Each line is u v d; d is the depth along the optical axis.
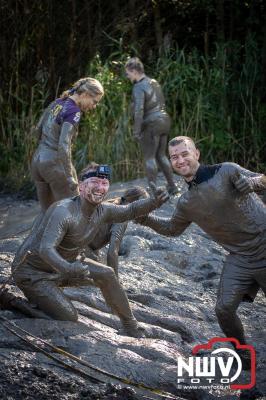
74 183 8.93
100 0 17.61
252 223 6.71
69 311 6.89
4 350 6.27
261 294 9.22
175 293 8.53
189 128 16.09
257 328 8.02
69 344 6.52
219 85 16.61
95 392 5.91
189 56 16.86
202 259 9.92
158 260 9.60
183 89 16.41
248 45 17.06
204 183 6.61
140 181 14.70
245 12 18.03
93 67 16.89
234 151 16.28
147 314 7.61
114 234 7.52
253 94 16.91
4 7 16.83
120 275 8.78
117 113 15.91
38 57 17.02
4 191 15.26
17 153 16.27
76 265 6.36
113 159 15.55
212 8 17.70
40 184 9.31
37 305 7.00
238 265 6.84
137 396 5.97
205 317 8.12
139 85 12.96
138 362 6.45
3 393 5.71
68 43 17.09
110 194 13.51
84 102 9.01
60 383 5.94
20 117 16.86
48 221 6.56
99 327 7.02
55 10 17.05
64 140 8.84
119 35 17.89
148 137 13.09
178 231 6.98
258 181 6.47
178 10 18.20
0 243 9.92
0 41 16.84
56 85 17.03
